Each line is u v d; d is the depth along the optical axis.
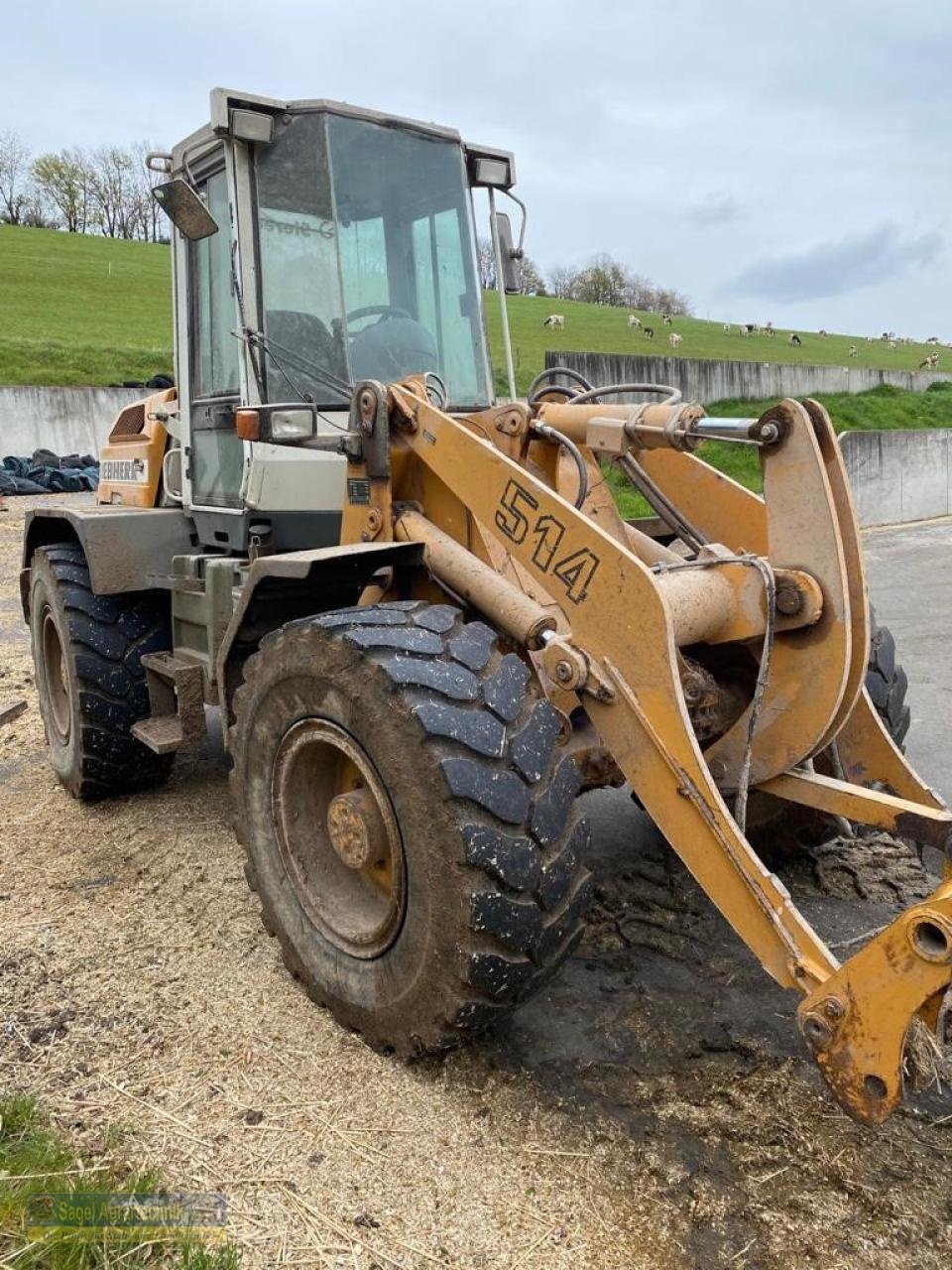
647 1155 2.34
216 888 3.71
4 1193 2.18
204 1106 2.51
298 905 2.89
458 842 2.29
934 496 16.69
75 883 3.79
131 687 4.40
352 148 3.91
